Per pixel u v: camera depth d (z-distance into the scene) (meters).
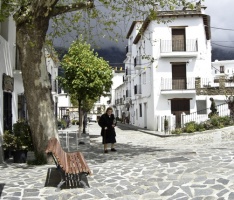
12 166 9.10
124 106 47.34
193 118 23.83
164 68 26.20
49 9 8.17
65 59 17.80
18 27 8.81
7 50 10.99
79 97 19.50
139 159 9.10
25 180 7.07
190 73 26.09
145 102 30.09
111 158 9.77
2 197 5.82
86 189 6.16
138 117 34.22
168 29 26.03
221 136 16.22
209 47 31.09
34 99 9.00
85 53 19.28
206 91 25.86
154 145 14.87
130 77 39.84
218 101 25.66
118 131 28.38
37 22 8.69
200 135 17.59
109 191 6.02
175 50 26.12
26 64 8.84
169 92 25.67
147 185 6.23
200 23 25.92
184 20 25.97
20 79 12.79
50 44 10.27
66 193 5.94
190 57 26.09
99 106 67.56
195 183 6.03
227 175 6.27
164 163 7.93
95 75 19.25
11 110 11.50
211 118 19.58
